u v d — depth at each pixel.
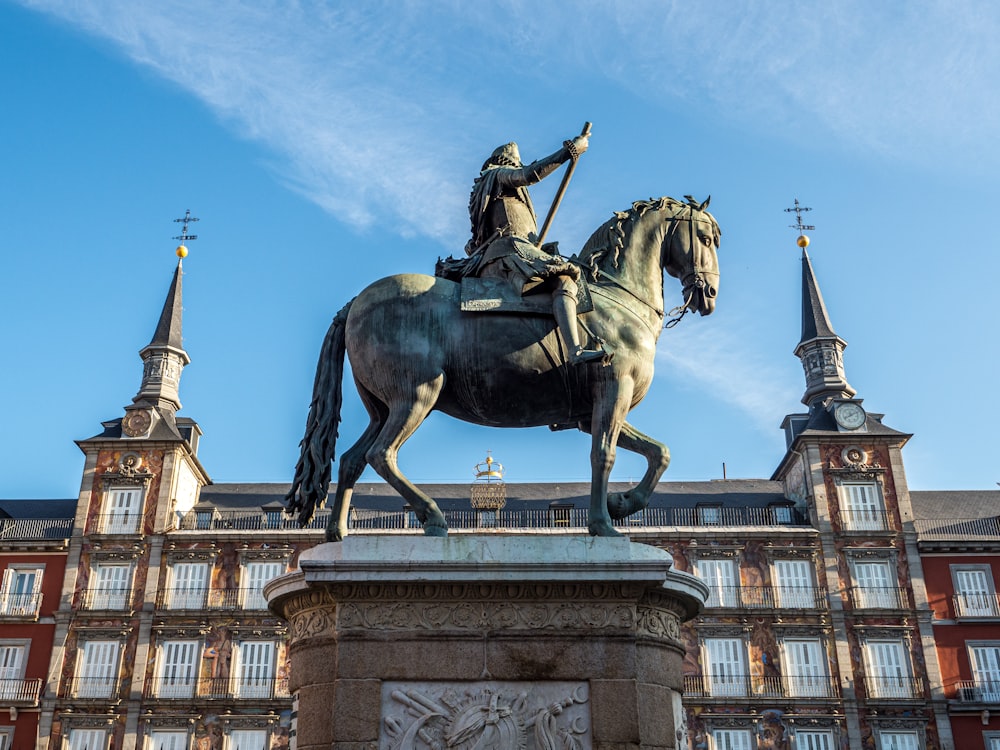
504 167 6.76
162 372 44.31
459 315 6.14
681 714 5.67
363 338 6.11
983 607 35.97
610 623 5.39
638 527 37.72
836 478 38.38
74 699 34.78
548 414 6.25
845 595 36.25
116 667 35.50
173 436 40.28
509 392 6.09
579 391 6.16
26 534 38.44
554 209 6.65
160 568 37.09
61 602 36.47
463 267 6.51
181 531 37.78
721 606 35.97
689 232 6.75
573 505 39.75
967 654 35.34
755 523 39.25
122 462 39.16
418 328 6.07
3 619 36.19
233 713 34.62
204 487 42.84
